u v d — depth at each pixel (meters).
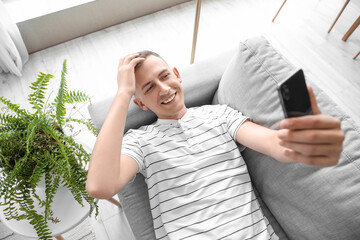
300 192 0.89
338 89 1.86
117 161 0.82
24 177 0.80
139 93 1.04
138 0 2.21
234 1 2.45
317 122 0.45
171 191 0.97
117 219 1.43
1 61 1.87
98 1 2.05
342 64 1.99
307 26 2.22
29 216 0.79
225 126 1.05
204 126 1.06
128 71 0.95
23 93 1.89
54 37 2.11
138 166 0.96
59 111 0.86
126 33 2.23
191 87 1.20
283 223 0.99
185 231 0.92
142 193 1.10
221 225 0.92
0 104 1.83
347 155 0.80
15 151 0.80
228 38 2.20
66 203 0.99
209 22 2.30
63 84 0.88
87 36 2.22
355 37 2.12
